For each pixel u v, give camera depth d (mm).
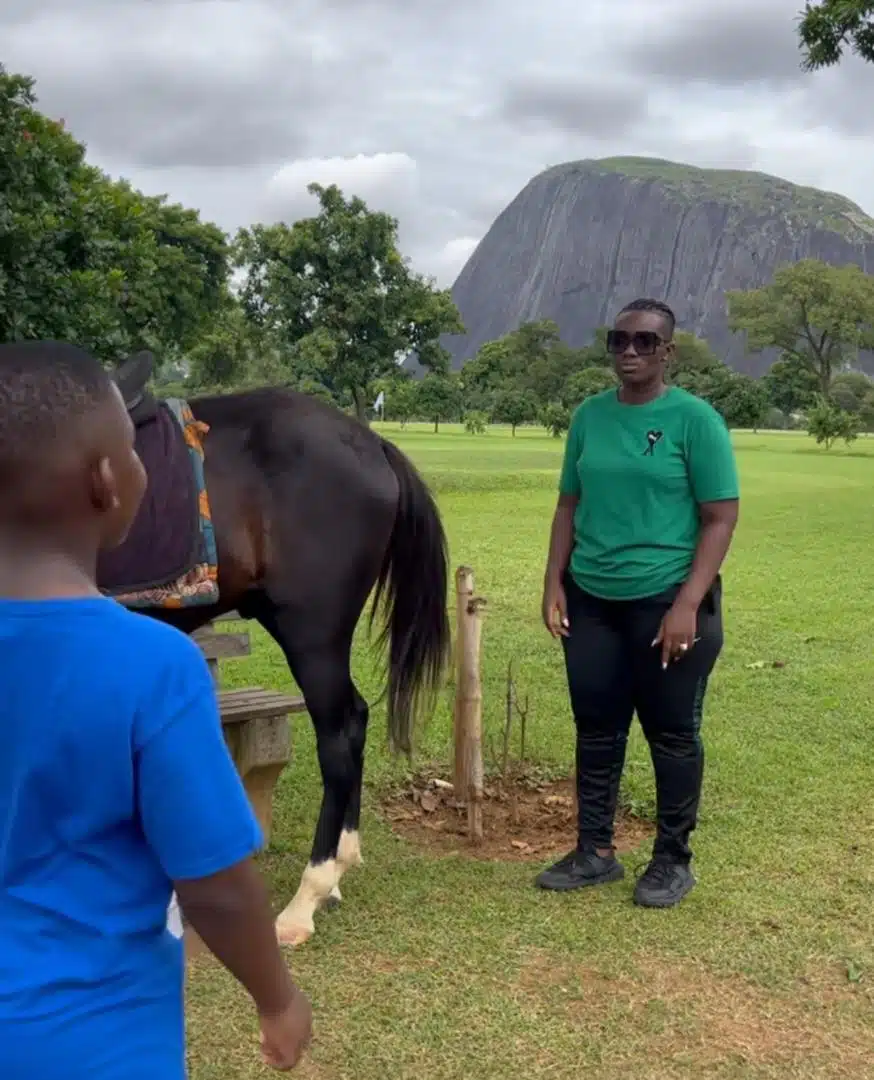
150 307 9789
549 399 89875
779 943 3270
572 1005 2924
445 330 23219
